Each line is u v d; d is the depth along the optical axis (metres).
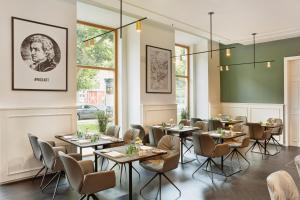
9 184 4.08
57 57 4.70
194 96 9.11
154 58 6.89
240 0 4.70
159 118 6.99
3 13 4.07
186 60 9.05
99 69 6.50
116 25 6.73
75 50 4.98
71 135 4.68
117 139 4.38
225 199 3.55
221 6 5.02
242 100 8.64
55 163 3.50
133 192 3.78
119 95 6.83
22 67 4.27
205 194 3.72
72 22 4.92
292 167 5.12
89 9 5.62
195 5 4.95
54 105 4.67
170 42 7.35
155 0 4.73
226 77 9.08
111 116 6.74
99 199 3.51
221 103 9.19
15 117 4.18
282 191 1.99
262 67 8.12
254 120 8.30
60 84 4.75
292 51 7.47
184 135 5.61
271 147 7.21
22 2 4.26
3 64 4.08
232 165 5.27
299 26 6.40
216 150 4.33
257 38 7.63
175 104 7.48
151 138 5.30
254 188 3.96
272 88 7.91
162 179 4.38
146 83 6.70
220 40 7.97
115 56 6.84
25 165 4.30
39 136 4.47
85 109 6.19
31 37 4.37
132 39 6.75
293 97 7.57
